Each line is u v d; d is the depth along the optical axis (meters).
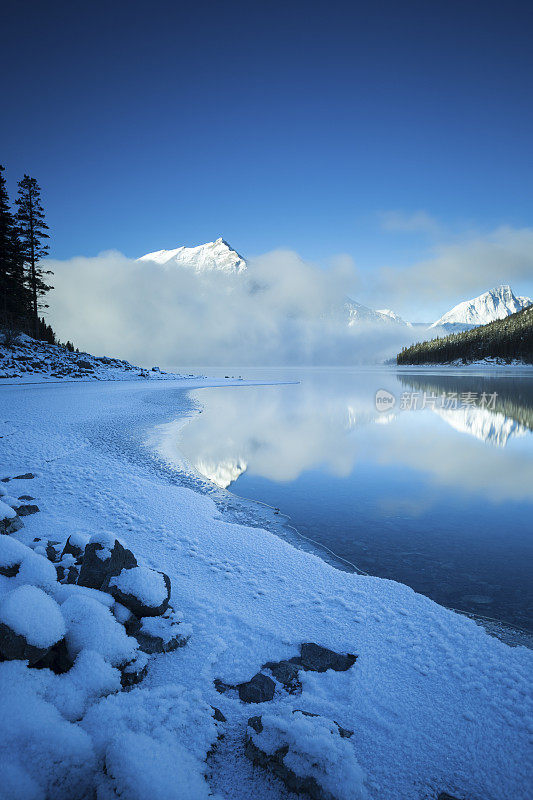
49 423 15.10
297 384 54.12
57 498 6.75
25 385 34.47
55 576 3.51
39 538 5.05
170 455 11.25
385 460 11.99
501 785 2.24
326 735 2.31
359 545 6.00
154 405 24.28
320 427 18.34
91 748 2.17
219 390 42.31
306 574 4.71
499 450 13.57
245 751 2.36
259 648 3.33
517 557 5.62
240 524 6.63
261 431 16.92
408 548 5.92
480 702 2.82
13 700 2.29
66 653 2.82
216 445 13.58
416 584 4.84
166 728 2.42
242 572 4.68
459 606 4.35
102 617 3.02
